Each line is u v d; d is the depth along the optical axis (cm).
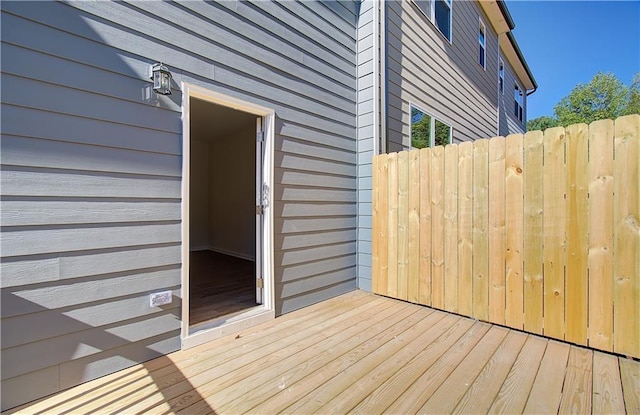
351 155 418
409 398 185
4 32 172
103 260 206
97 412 171
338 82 398
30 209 180
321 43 373
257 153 323
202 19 259
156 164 231
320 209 371
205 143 758
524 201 282
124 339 215
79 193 197
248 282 434
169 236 238
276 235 320
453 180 329
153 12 230
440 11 598
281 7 325
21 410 172
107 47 208
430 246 346
